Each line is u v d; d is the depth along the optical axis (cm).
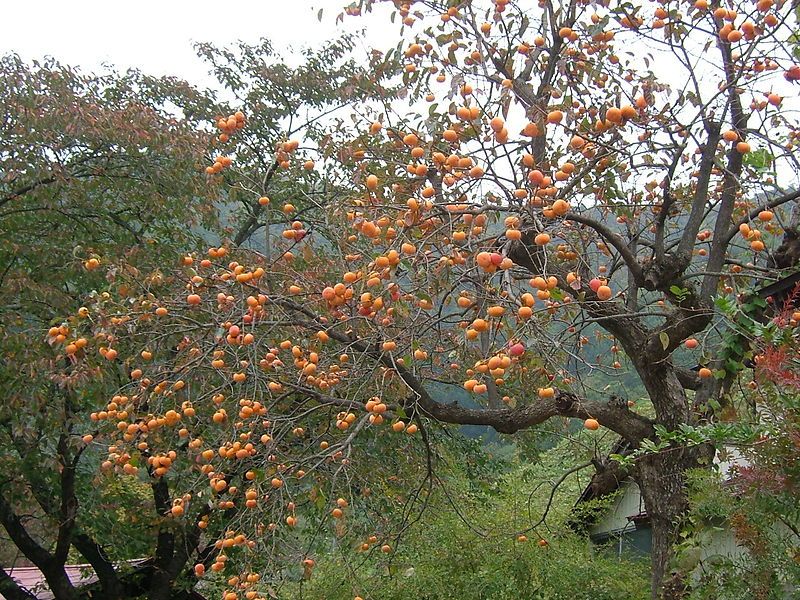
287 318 439
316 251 597
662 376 429
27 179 634
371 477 583
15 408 563
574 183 369
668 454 414
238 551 662
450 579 605
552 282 295
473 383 316
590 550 638
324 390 443
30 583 998
